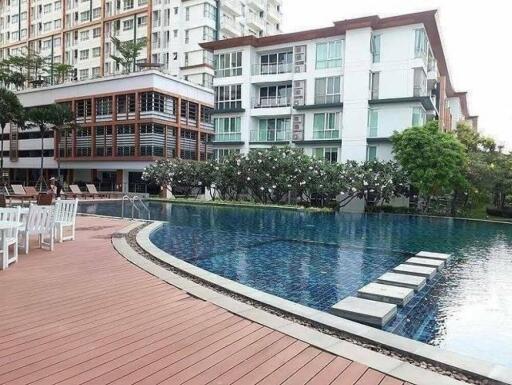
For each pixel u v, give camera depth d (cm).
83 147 3616
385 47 2861
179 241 1184
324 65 3086
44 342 370
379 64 2877
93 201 2503
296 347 379
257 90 3491
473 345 497
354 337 418
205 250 1060
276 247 1138
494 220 2170
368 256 1024
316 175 2372
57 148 3750
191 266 705
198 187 2933
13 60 4641
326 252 1073
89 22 5384
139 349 362
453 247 1209
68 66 4803
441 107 3575
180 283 590
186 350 363
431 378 328
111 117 3441
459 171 2350
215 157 3569
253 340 392
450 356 372
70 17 5616
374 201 2578
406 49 2792
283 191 2472
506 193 2408
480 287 748
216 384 304
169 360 342
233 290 570
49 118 3316
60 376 306
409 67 2784
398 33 2816
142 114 3269
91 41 5406
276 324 436
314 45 3127
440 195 2473
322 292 699
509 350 486
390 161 2597
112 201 2616
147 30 4956
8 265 679
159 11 4916
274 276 807
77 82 3616
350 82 2897
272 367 336
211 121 3847
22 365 323
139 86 3275
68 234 1067
